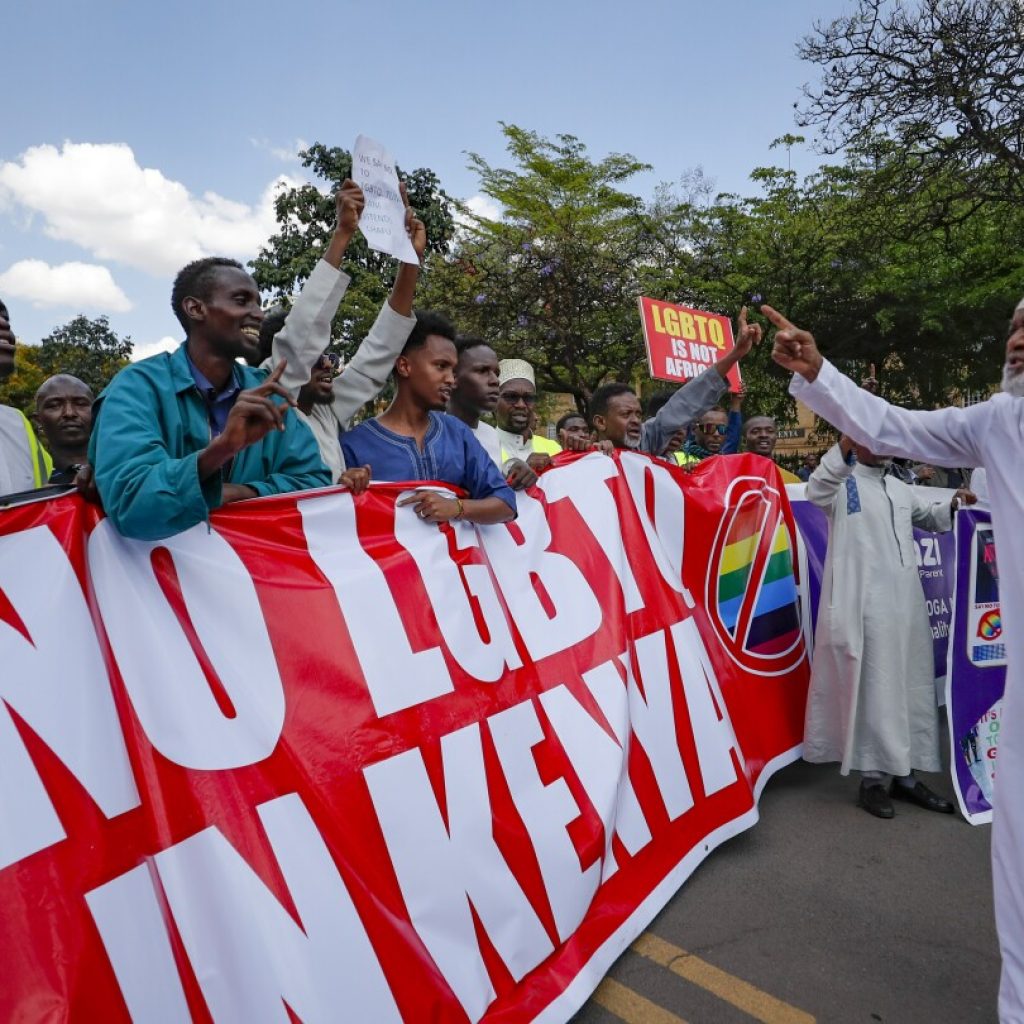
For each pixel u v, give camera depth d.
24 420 3.39
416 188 16.53
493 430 4.34
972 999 2.41
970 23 11.03
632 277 16.70
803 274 15.55
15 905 1.50
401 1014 1.85
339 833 1.95
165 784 1.75
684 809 3.05
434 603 2.50
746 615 3.98
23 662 1.67
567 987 2.26
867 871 3.16
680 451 5.53
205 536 2.07
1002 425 2.02
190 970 1.64
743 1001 2.41
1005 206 12.94
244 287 2.18
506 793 2.41
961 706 3.67
